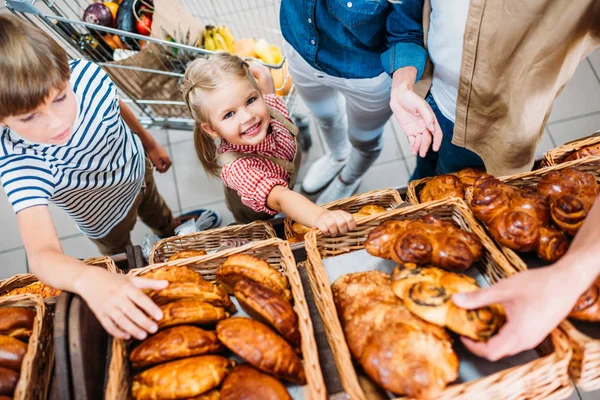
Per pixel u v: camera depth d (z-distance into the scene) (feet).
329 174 7.21
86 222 4.83
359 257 3.04
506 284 2.19
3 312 2.73
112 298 2.47
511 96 3.28
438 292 2.30
